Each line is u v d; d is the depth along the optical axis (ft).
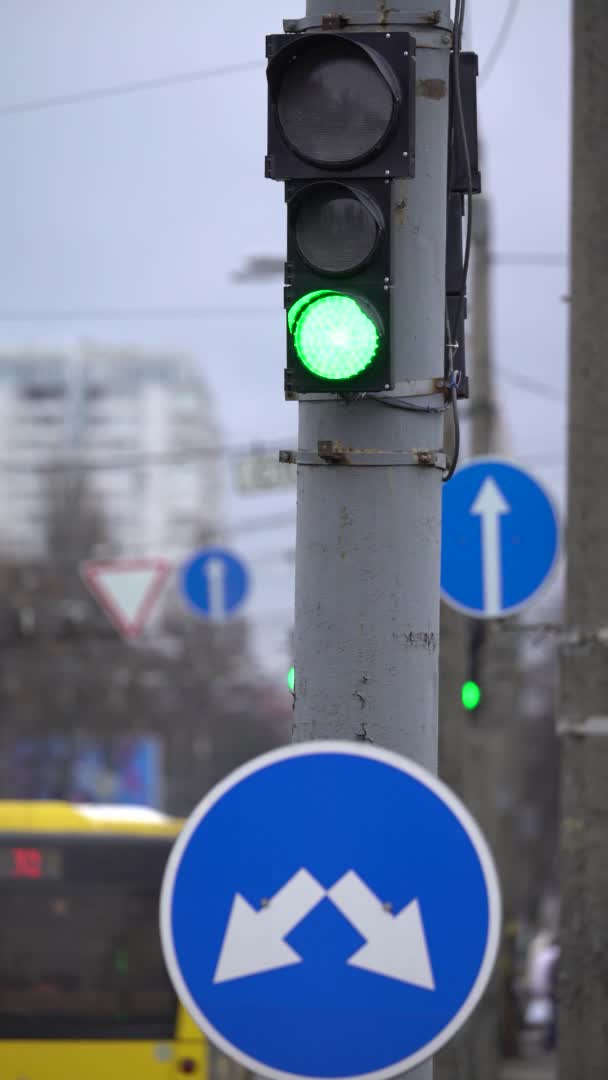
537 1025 237.86
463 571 95.71
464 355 50.42
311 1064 40.22
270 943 40.55
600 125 79.25
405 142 44.19
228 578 227.20
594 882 77.46
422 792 40.70
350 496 45.91
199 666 528.63
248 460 224.94
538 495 95.35
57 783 493.77
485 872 40.37
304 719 45.80
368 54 43.98
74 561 451.94
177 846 40.91
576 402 79.10
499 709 163.63
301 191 44.19
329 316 44.11
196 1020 40.47
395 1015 40.22
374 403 45.96
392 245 45.32
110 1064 85.05
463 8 49.08
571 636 78.48
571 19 80.12
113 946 86.89
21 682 492.54
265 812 40.88
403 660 45.57
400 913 40.45
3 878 87.45
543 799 423.64
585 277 79.15
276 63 44.37
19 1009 85.81
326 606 45.83
